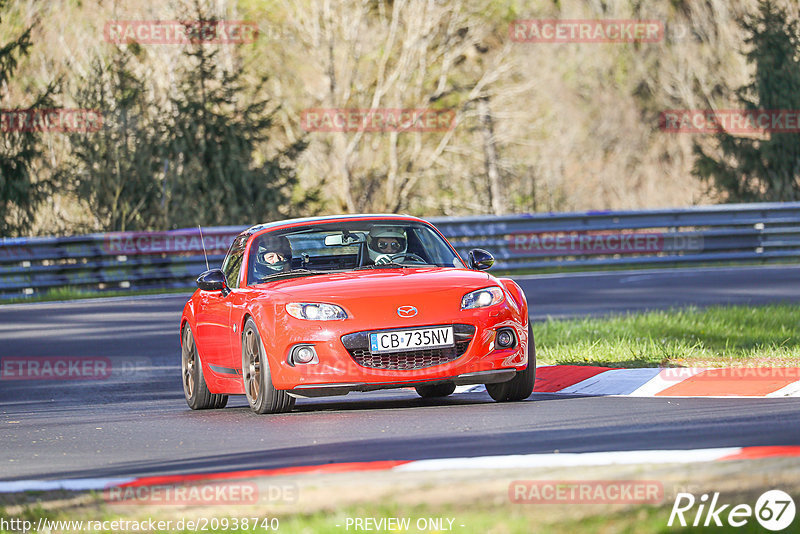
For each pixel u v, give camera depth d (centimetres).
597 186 15512
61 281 7550
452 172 13600
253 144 10494
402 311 2639
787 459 1719
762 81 12700
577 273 8331
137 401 3406
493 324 2678
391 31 13062
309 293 2709
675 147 15788
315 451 2103
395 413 2659
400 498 1542
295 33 13312
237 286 3000
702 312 4862
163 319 5812
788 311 4716
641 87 15800
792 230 9019
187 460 2109
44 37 11856
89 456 2258
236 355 2900
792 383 2822
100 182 9544
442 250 3069
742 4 15562
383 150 13475
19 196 10000
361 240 3038
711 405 2570
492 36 14125
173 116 10162
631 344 3700
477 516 1432
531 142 14212
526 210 13888
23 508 1653
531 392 2806
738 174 12675
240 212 10181
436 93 13375
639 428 2206
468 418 2480
